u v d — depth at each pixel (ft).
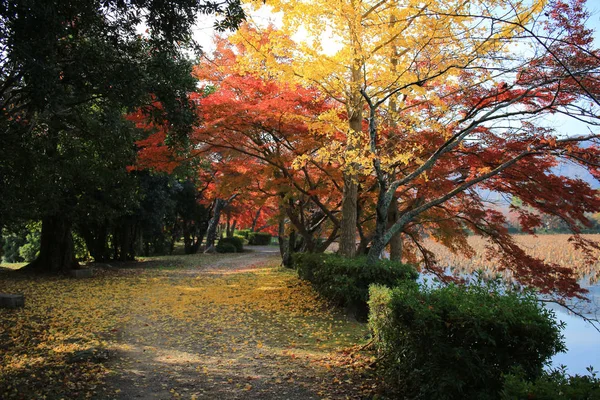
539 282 26.76
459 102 24.08
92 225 61.11
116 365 17.12
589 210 24.39
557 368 10.68
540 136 22.39
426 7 18.69
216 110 26.78
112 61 18.98
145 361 17.71
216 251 90.84
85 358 17.53
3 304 27.73
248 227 148.46
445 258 69.97
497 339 11.05
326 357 18.10
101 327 23.40
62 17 15.38
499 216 30.66
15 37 14.01
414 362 12.85
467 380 11.35
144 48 21.50
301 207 41.98
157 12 18.19
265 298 32.32
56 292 35.06
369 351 18.43
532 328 10.60
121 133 34.63
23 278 42.11
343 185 33.01
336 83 24.21
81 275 45.42
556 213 26.35
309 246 41.68
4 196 24.62
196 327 23.67
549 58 18.02
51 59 14.98
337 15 20.99
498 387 10.96
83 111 29.09
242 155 35.19
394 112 23.86
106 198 45.73
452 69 20.01
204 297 33.50
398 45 21.59
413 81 20.57
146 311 28.02
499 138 25.32
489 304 12.07
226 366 17.10
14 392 13.92
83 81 18.63
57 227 47.47
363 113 28.86
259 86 28.81
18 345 19.49
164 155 30.01
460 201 32.14
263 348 19.65
